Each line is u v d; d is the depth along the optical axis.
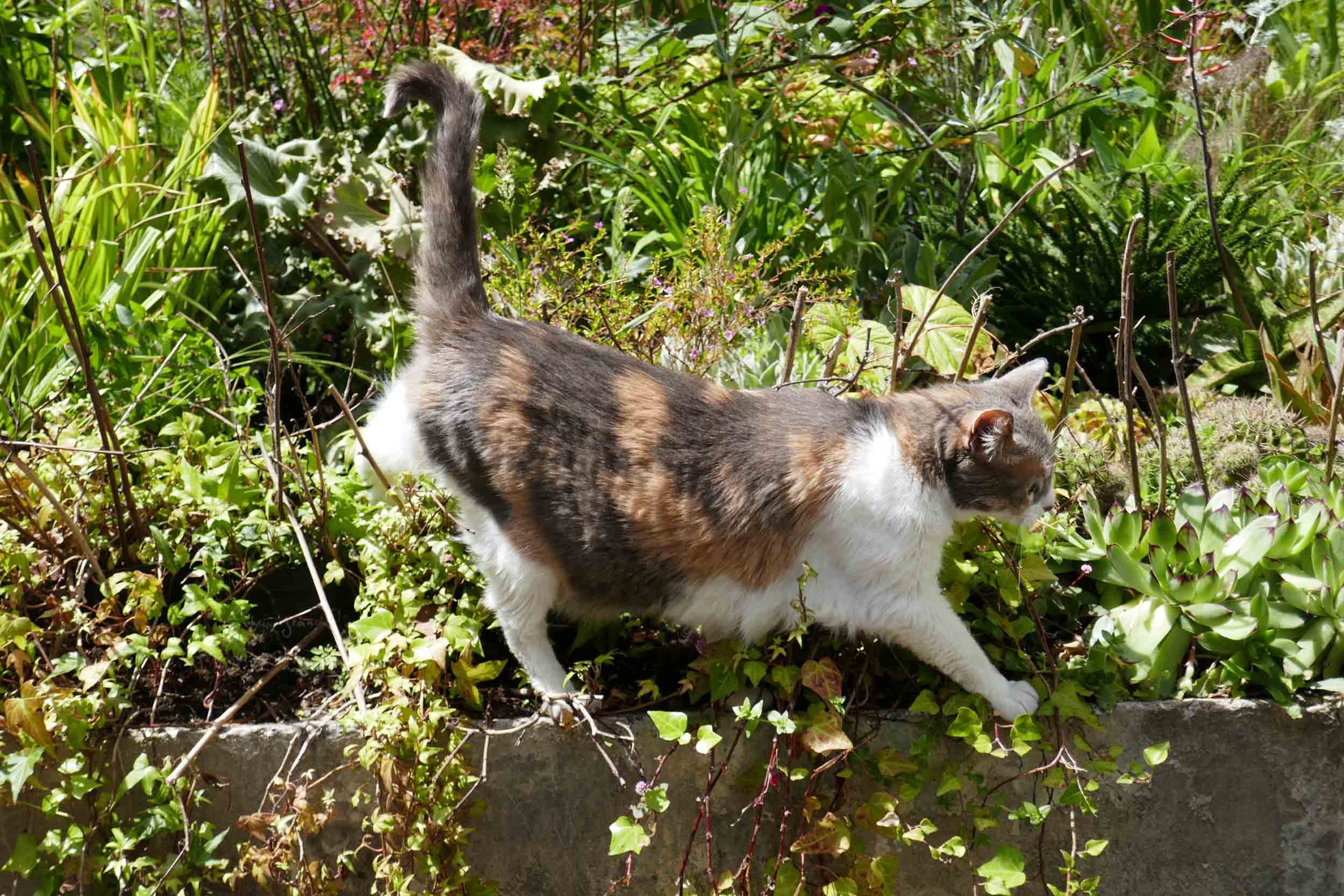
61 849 2.41
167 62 5.33
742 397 2.54
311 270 4.19
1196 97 3.43
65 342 3.61
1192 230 4.23
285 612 2.98
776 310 3.79
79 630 2.69
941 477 2.42
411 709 2.45
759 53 5.14
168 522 2.98
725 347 3.39
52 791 2.46
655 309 3.35
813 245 4.41
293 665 2.83
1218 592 2.71
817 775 2.58
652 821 2.60
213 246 4.12
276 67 5.12
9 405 3.09
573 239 4.25
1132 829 2.67
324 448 3.66
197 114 4.28
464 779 2.50
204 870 2.54
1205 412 3.65
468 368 2.50
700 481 2.40
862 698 2.68
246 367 3.37
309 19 5.21
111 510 2.94
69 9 5.18
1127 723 2.64
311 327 3.98
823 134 5.11
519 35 5.49
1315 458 3.39
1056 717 2.58
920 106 5.31
